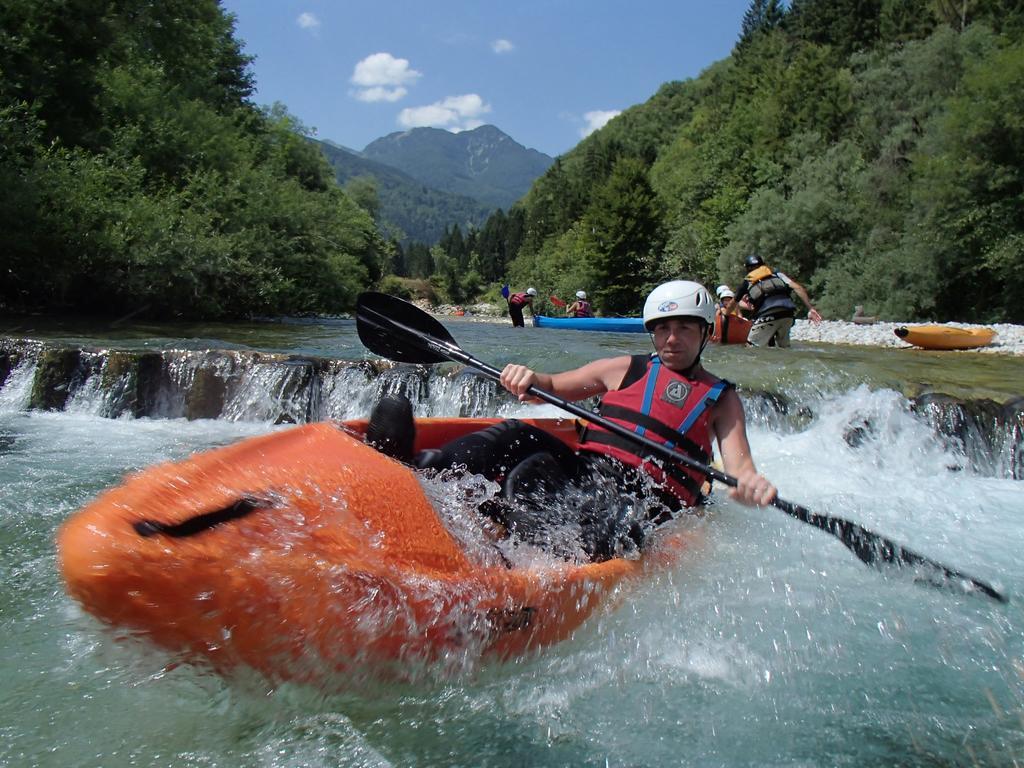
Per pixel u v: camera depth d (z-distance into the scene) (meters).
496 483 3.01
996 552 4.12
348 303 20.55
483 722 2.40
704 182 40.25
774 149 37.12
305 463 2.47
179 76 22.28
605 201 40.75
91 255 13.74
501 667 2.55
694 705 2.54
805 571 3.58
